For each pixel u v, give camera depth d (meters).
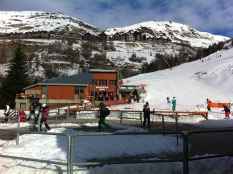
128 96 60.88
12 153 12.75
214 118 36.81
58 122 28.98
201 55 156.38
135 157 12.34
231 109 46.81
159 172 9.59
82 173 9.20
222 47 150.75
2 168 10.18
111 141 14.95
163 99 62.56
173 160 8.42
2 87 69.88
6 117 32.75
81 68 168.38
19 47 72.81
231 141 16.23
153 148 14.20
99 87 62.28
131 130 21.69
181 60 155.75
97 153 12.68
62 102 59.94
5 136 18.05
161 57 152.25
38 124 21.98
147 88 72.31
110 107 50.75
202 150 13.91
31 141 15.03
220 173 9.59
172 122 31.44
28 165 10.29
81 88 61.19
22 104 52.84
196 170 9.73
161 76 103.75
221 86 81.88
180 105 52.97
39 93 58.91
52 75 136.50
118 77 62.81
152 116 34.97
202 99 63.28
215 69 98.12
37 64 157.25
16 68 70.56
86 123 27.50
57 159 11.49
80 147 13.30
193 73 102.75
